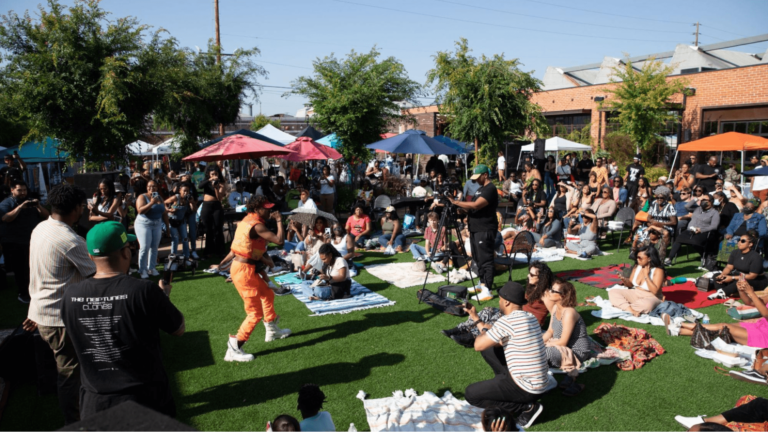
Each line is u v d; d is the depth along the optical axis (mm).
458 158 24062
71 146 12164
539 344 4082
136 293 2740
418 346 5676
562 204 11547
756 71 18438
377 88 15977
